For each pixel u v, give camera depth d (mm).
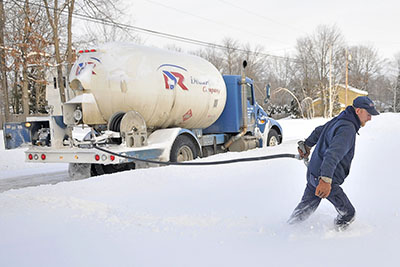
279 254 2508
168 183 5160
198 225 3240
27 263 2475
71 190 4762
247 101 11047
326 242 2705
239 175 5559
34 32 18906
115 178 5402
